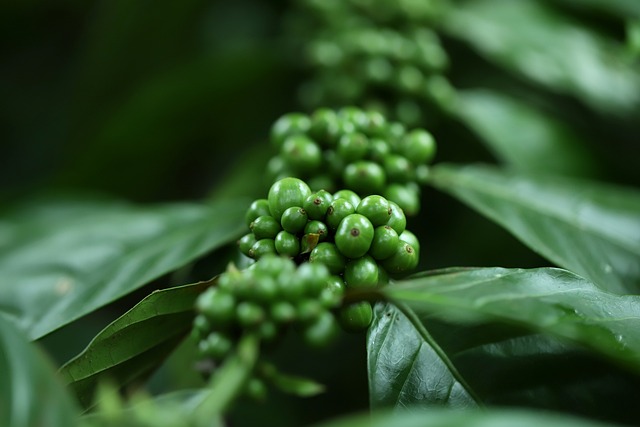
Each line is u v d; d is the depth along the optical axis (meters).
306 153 0.44
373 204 0.40
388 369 0.39
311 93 0.55
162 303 0.40
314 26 0.59
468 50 0.60
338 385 0.53
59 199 0.55
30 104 0.76
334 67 0.53
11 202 0.62
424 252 0.54
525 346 0.39
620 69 0.55
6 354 0.37
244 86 0.61
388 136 0.45
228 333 0.37
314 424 0.53
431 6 0.55
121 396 0.41
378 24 0.55
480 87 0.60
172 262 0.45
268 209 0.41
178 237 0.46
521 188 0.47
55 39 0.79
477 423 0.34
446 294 0.38
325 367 0.54
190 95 0.60
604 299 0.39
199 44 0.72
